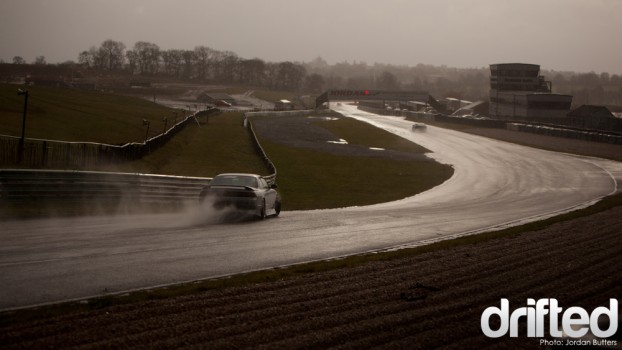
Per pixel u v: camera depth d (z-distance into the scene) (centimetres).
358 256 1695
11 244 1523
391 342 948
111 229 1909
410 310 1136
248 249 1708
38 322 930
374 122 14300
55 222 2002
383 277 1412
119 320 968
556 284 1407
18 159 2903
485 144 9356
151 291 1159
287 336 942
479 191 4800
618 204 3606
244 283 1281
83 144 3266
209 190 2294
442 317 1102
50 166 2988
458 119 13938
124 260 1428
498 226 2595
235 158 6069
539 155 7925
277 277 1358
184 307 1064
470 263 1630
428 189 4959
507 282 1412
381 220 2672
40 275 1224
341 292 1243
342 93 17950
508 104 14825
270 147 7775
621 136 9206
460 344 968
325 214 2878
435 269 1530
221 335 927
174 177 2958
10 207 2209
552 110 13775
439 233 2308
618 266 1633
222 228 2102
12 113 6169
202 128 9325
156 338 895
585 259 1717
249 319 1019
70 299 1073
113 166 3609
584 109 13312
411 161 7094
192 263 1457
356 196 4334
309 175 5481
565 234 2250
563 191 4797
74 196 2445
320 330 983
